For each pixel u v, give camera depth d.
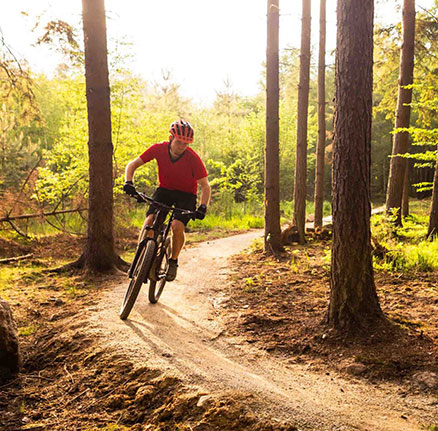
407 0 11.84
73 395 3.61
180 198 5.12
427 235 10.88
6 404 3.51
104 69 7.55
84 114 15.23
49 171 13.45
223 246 11.75
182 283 7.14
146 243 4.96
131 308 4.93
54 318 5.30
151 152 4.92
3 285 6.83
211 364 3.96
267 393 3.39
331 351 4.34
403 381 3.70
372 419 3.11
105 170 7.69
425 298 5.84
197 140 28.52
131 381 3.63
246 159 25.95
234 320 5.27
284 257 9.38
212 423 3.02
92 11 7.34
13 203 10.72
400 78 12.13
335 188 4.75
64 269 7.81
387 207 12.45
